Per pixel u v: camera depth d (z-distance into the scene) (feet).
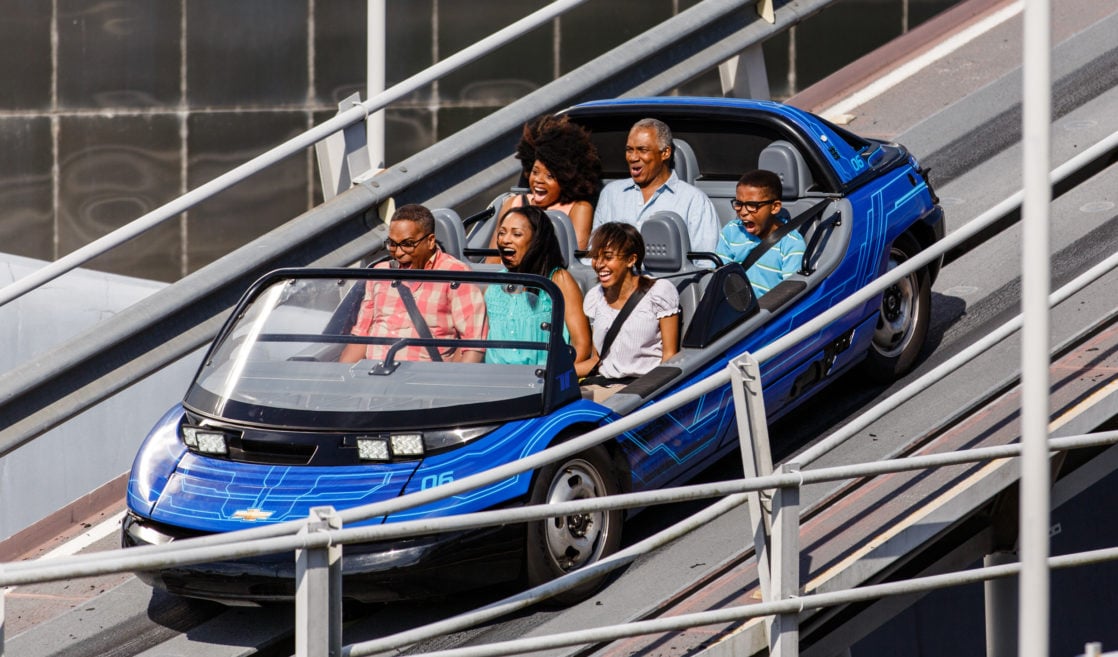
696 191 67.87
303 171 140.97
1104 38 106.32
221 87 138.51
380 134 79.00
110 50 137.18
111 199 138.51
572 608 55.31
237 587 52.13
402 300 57.57
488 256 67.67
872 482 61.26
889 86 104.47
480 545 52.24
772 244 65.00
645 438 57.93
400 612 57.21
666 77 88.12
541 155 69.00
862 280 67.15
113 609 60.85
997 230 87.30
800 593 53.42
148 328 67.72
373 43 84.17
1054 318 71.72
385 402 54.49
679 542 60.08
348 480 52.24
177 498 53.52
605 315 61.87
